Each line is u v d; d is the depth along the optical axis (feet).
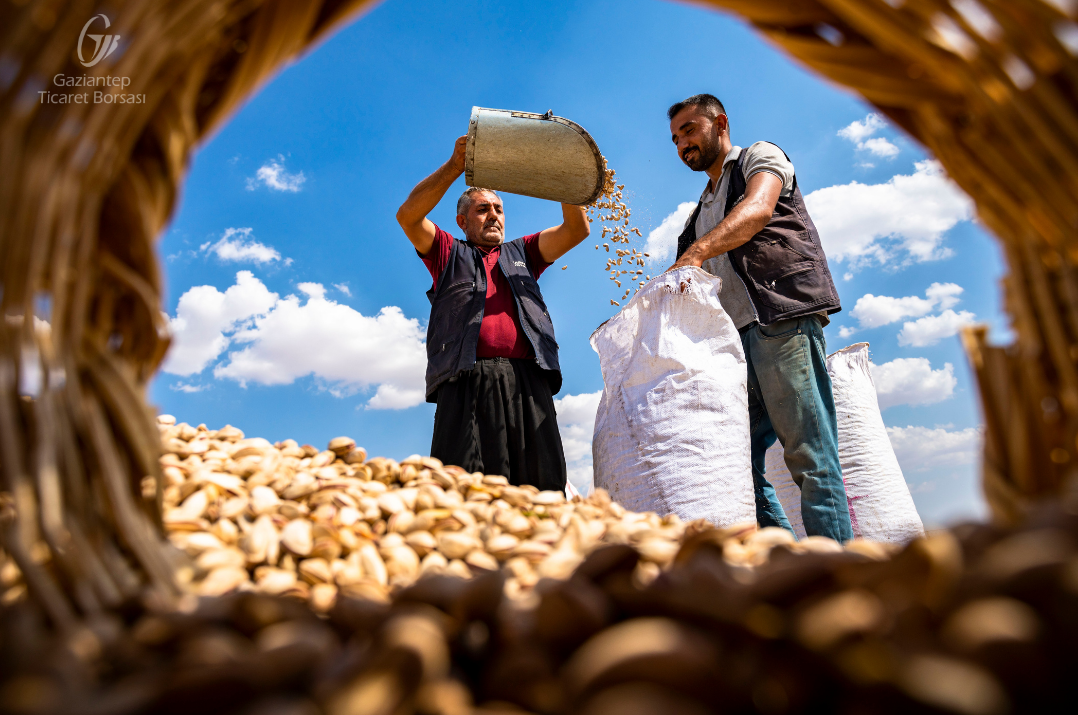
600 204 10.11
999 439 2.04
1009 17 1.62
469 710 1.28
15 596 1.93
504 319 9.00
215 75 2.09
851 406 9.51
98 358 1.95
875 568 1.52
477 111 7.86
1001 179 1.87
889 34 1.77
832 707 1.22
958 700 1.05
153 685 1.23
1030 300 1.93
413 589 1.75
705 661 1.19
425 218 9.50
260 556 3.14
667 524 4.61
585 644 1.44
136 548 1.85
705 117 9.26
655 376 7.64
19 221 1.56
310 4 1.95
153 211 1.96
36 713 1.11
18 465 1.69
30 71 1.50
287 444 5.74
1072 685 1.11
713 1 1.99
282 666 1.31
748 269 8.46
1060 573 1.21
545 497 4.96
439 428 8.63
